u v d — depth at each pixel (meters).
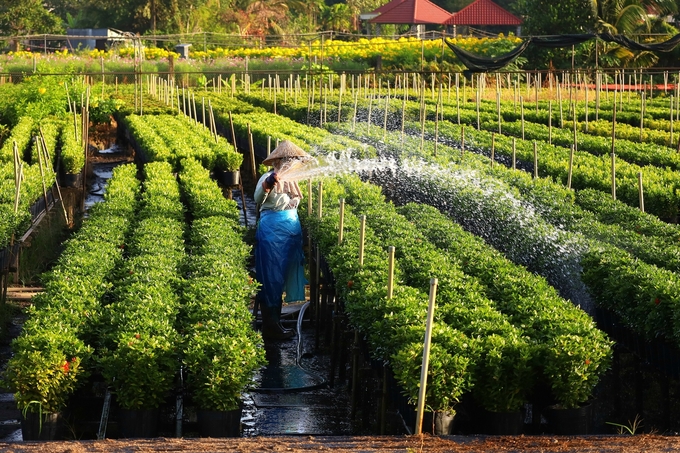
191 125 33.03
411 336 9.72
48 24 77.94
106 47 71.06
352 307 11.35
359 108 38.62
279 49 65.81
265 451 7.94
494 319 10.75
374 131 31.88
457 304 11.11
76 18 86.62
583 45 55.09
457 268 13.23
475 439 8.23
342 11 90.00
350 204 18.66
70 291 11.93
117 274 13.51
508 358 9.34
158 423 10.10
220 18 82.69
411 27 77.94
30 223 18.70
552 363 9.37
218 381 9.52
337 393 12.35
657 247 14.97
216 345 9.86
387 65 60.59
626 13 53.97
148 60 60.25
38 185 20.20
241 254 14.58
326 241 14.50
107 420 10.06
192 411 11.11
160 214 17.61
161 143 26.80
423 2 76.19
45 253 18.81
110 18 81.94
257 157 30.20
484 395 9.41
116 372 9.71
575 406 9.55
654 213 20.38
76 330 10.59
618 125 35.25
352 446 8.08
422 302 11.05
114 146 38.81
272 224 14.30
